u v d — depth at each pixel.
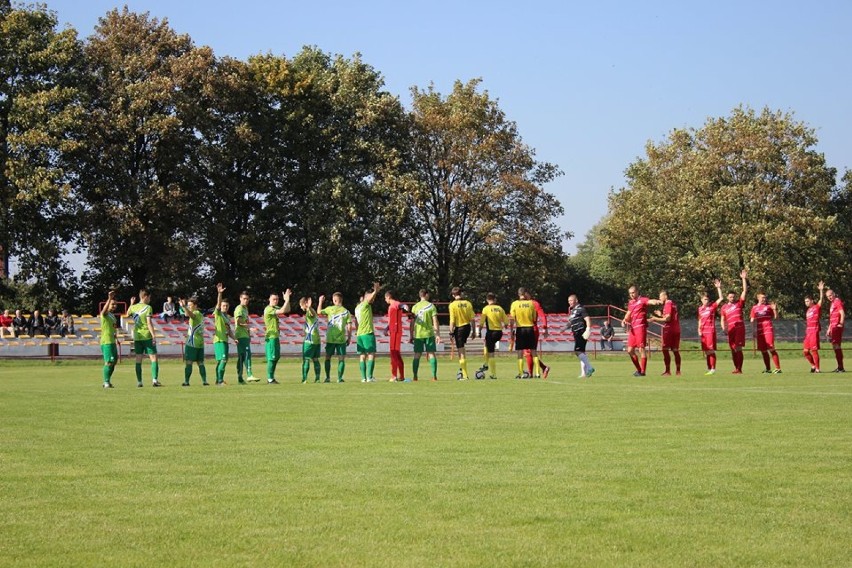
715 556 7.33
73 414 18.05
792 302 78.19
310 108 73.50
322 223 69.38
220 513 8.86
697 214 75.12
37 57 62.59
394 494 9.66
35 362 50.75
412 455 12.22
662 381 27.86
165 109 67.75
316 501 9.35
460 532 8.09
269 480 10.49
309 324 29.80
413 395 22.69
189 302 28.45
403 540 7.84
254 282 72.62
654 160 87.81
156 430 15.23
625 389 24.22
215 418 17.16
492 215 76.00
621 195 87.31
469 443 13.34
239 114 71.75
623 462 11.54
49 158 63.38
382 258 73.12
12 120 61.72
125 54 68.94
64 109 62.47
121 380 32.97
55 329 60.81
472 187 76.69
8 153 62.28
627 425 15.41
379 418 16.97
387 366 46.09
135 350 27.75
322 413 18.03
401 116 75.25
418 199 71.50
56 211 64.81
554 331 65.25
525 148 77.00
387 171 72.06
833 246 77.75
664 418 16.48
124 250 66.31
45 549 7.64
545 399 21.02
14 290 68.31
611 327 63.72
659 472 10.81
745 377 29.81
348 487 10.05
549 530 8.15
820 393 22.27
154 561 7.29
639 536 7.93
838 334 32.91
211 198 71.12
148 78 66.88
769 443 13.09
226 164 69.62
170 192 64.75
